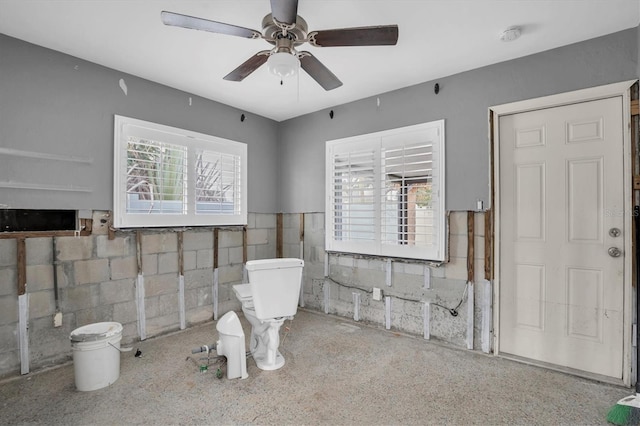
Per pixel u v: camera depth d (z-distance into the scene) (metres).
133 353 2.85
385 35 1.83
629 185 2.29
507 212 2.80
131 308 3.04
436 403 2.12
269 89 3.39
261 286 2.50
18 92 2.43
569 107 2.53
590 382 2.37
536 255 2.68
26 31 2.33
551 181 2.61
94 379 2.26
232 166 3.90
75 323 2.70
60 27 2.29
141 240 3.09
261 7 2.07
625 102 2.30
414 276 3.25
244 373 2.42
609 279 2.39
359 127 3.68
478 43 2.48
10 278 2.39
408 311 3.29
